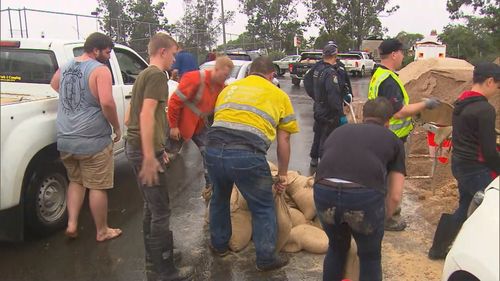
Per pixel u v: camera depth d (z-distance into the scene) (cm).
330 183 293
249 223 433
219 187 389
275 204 413
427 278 384
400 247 441
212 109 441
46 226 460
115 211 539
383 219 298
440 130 573
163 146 361
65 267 409
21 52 525
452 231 399
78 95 423
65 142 427
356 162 291
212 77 429
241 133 361
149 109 332
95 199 443
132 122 362
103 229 460
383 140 298
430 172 645
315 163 727
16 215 427
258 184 370
